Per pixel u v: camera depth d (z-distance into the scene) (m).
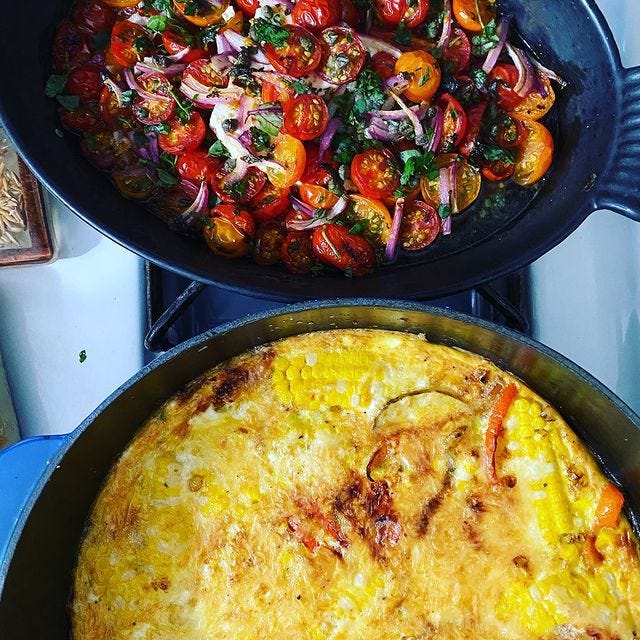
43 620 0.35
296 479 0.36
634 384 0.44
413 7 0.42
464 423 0.36
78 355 0.44
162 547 0.36
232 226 0.40
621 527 0.36
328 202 0.41
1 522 0.40
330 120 0.41
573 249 0.45
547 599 0.35
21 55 0.40
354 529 0.35
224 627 0.35
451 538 0.35
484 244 0.43
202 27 0.41
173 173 0.41
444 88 0.42
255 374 0.37
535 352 0.34
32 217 0.42
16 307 0.44
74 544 0.36
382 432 0.36
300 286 0.39
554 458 0.36
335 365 0.37
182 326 0.44
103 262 0.45
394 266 0.43
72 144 0.41
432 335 0.38
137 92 0.41
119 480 0.36
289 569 0.35
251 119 0.40
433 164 0.42
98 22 0.42
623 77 0.39
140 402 0.36
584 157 0.42
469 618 0.34
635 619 0.35
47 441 0.41
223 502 0.36
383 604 0.34
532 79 0.43
